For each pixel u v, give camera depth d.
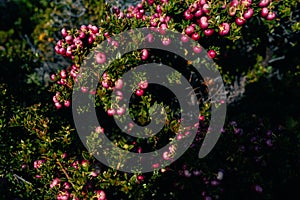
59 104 1.05
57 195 1.00
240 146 1.07
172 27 1.00
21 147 1.02
